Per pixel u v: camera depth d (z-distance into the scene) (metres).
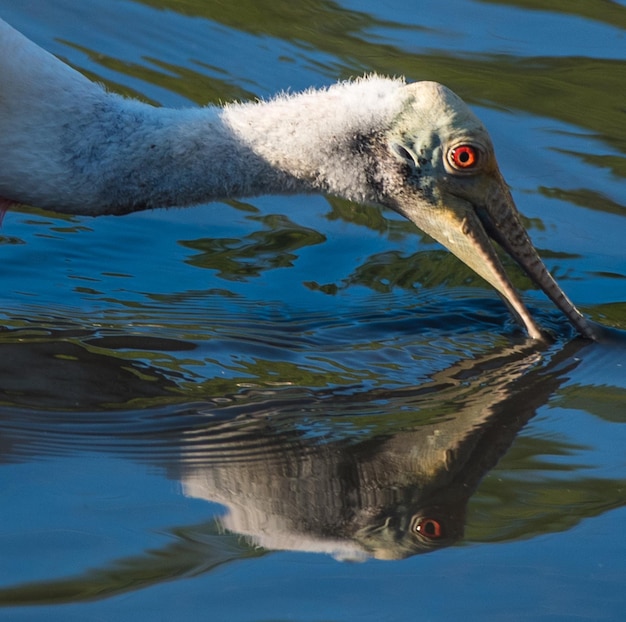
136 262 13.15
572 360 11.44
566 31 18.02
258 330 11.73
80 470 8.83
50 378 10.27
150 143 11.34
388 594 7.52
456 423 9.91
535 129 15.87
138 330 11.44
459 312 12.52
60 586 7.42
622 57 17.34
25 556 7.72
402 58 17.03
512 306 12.07
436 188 11.73
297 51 17.12
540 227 14.18
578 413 10.19
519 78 16.78
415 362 11.23
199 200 11.61
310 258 13.60
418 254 13.87
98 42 17.12
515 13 18.42
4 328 11.17
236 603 7.34
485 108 16.08
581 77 16.89
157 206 11.57
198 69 16.73
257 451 9.27
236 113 11.48
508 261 13.84
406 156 11.56
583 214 14.48
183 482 8.73
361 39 17.56
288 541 8.05
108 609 7.21
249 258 13.49
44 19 17.47
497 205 11.95
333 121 11.41
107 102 11.40
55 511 8.27
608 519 8.44
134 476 8.79
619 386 10.84
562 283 13.20
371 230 14.36
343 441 9.52
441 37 17.75
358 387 10.59
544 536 8.23
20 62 11.11
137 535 8.02
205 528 8.13
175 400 10.05
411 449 9.40
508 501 8.70
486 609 7.43
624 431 9.83
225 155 11.43
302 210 14.72
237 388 10.38
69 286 12.39
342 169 11.55
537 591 7.62
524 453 9.45
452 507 8.59
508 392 10.62
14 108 11.13
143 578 7.54
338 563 7.82
